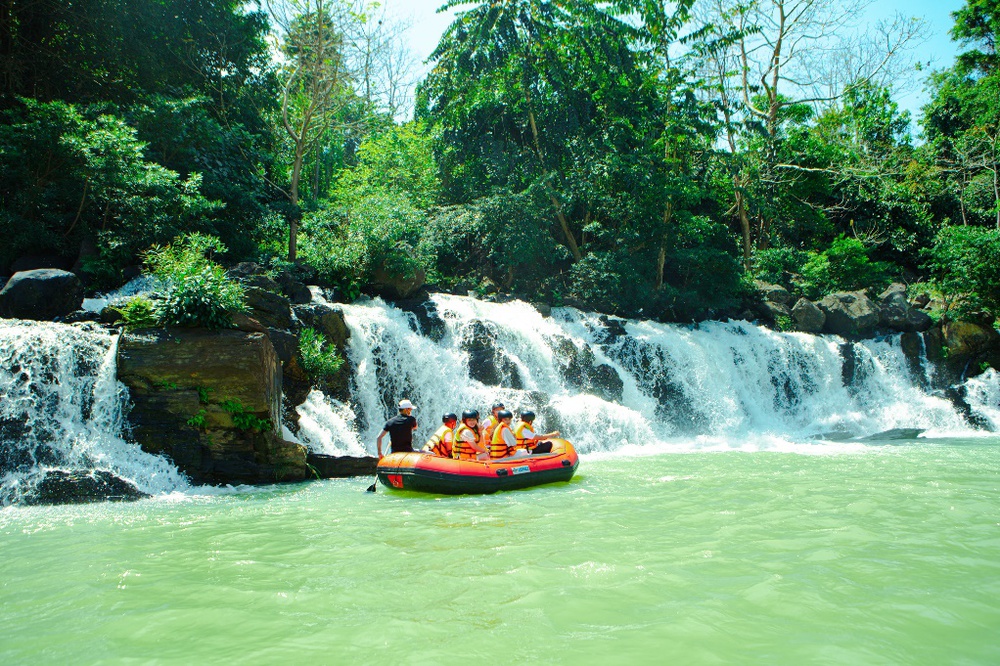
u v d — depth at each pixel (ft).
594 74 80.84
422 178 96.89
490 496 32.50
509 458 34.91
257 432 36.78
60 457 32.58
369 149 103.14
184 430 35.40
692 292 75.20
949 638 14.16
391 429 36.06
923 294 84.02
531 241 74.02
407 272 60.64
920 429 63.62
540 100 80.74
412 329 57.41
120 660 13.52
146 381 35.12
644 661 13.10
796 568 19.12
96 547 22.81
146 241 51.08
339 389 48.14
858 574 18.53
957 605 16.07
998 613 15.57
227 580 18.86
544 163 81.87
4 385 32.53
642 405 61.36
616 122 79.46
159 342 35.42
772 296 83.20
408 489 33.19
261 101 84.33
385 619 15.65
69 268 51.19
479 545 22.52
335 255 58.85
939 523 24.95
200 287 36.78
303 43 66.23
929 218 111.55
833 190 112.06
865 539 22.49
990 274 75.51
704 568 19.27
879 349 76.28
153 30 77.00
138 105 65.36
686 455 48.85
